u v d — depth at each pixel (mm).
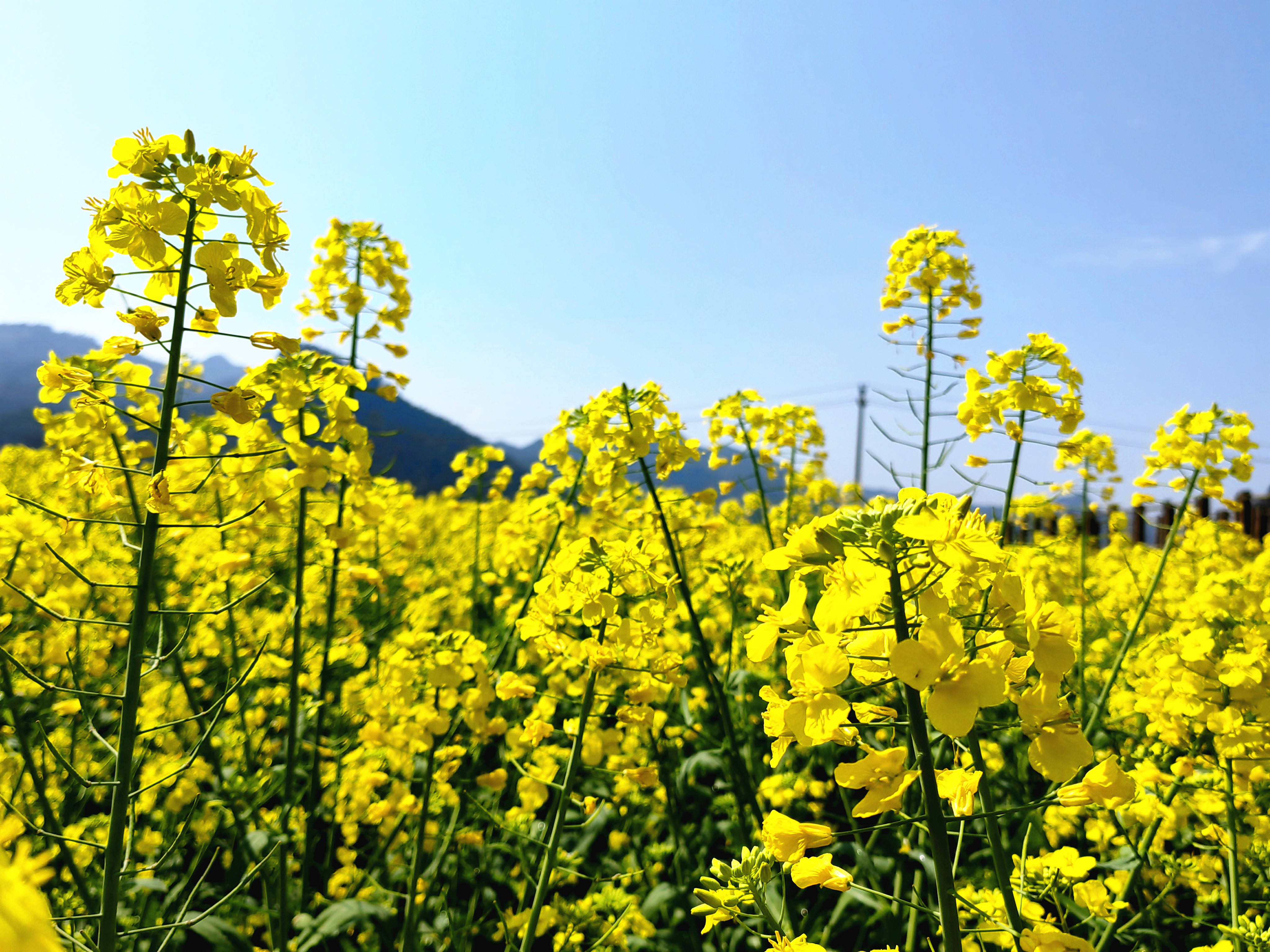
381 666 3410
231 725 4000
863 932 3504
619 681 3256
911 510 1486
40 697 3748
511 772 4258
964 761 2283
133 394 3316
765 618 1640
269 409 3686
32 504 1956
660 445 4613
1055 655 1496
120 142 2172
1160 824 3184
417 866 3162
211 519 4211
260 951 3174
